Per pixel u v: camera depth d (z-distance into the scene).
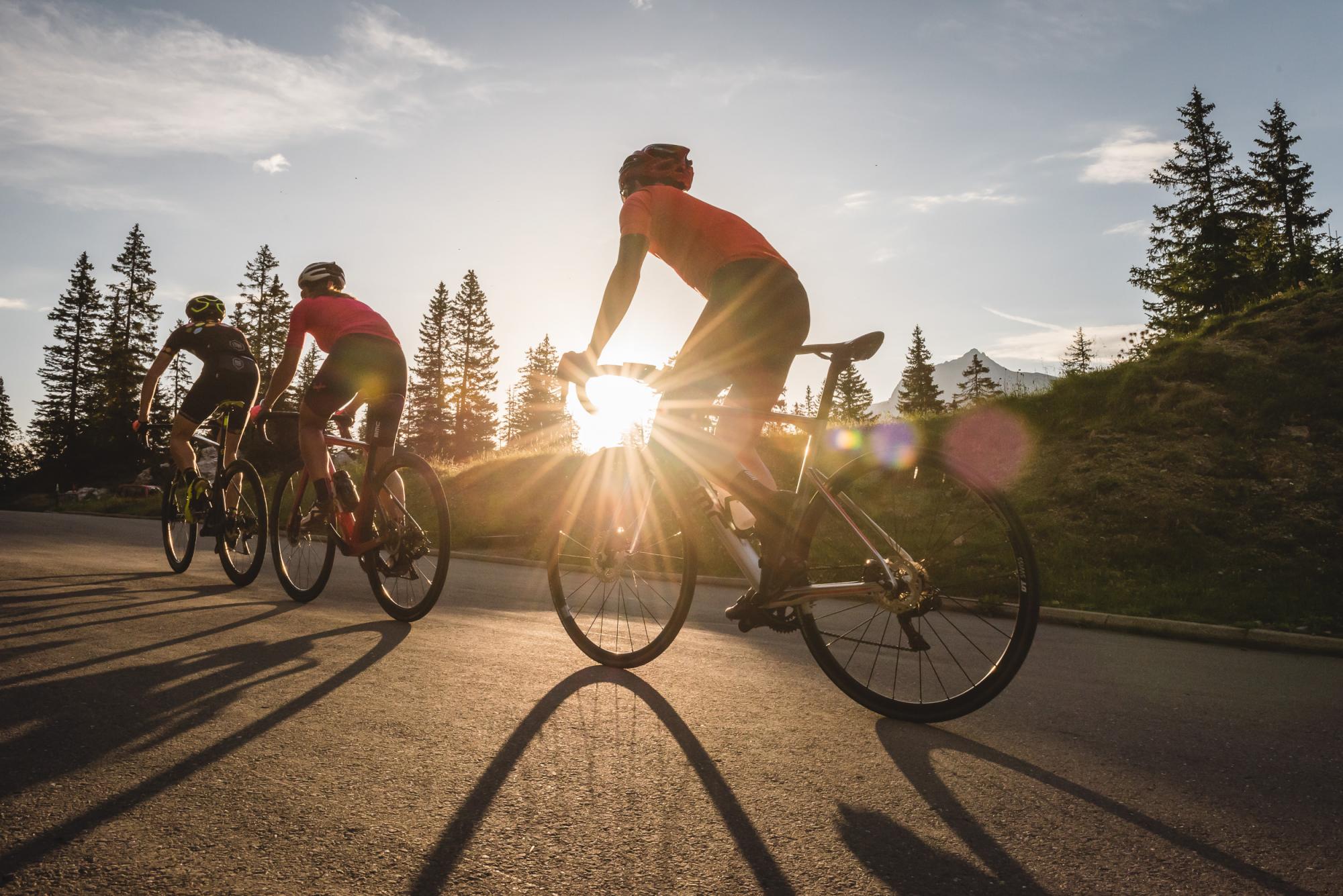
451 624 4.15
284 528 4.96
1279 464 9.70
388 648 3.44
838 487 2.92
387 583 4.39
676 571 3.23
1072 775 2.23
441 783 1.97
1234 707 3.23
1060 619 6.13
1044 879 1.59
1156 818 1.93
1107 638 5.36
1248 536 8.23
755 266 2.83
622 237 2.79
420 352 73.06
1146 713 3.02
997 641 2.87
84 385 57.25
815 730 2.57
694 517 3.18
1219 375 12.16
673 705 2.77
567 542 3.56
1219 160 35.47
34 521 12.28
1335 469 9.39
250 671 2.96
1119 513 9.05
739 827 1.79
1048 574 7.68
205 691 2.68
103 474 54.41
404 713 2.52
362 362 4.45
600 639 3.43
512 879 1.51
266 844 1.61
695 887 1.51
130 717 2.38
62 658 3.05
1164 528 8.54
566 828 1.75
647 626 3.31
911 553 2.88
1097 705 3.12
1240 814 1.98
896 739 2.51
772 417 2.92
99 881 1.44
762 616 2.98
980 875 1.60
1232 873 1.64
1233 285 33.81
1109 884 1.58
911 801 1.99
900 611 2.76
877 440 11.71
